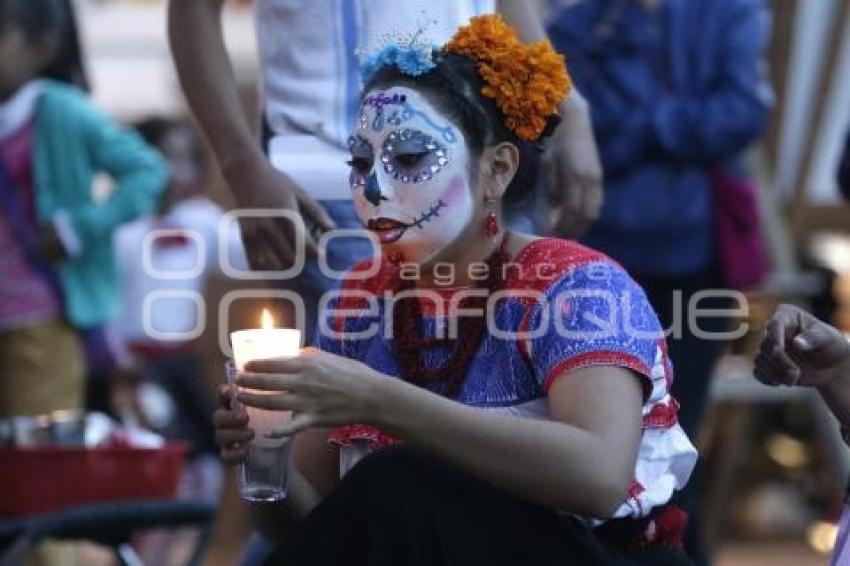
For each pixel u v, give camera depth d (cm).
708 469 1540
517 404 741
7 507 1117
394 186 757
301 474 795
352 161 771
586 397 713
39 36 1352
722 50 1211
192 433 1669
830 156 1559
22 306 1341
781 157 1529
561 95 764
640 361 723
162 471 1143
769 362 781
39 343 1351
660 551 759
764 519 1680
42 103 1354
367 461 718
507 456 696
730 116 1194
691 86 1209
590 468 698
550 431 701
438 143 752
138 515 1106
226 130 916
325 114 915
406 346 764
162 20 2278
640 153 1205
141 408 1652
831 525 1609
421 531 707
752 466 1656
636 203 1204
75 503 1125
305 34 915
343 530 713
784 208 1538
